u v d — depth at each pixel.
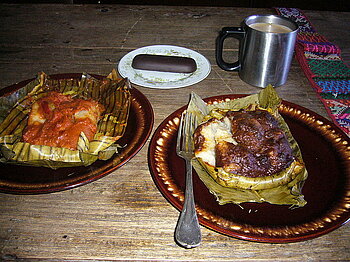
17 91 0.96
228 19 1.67
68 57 1.31
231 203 0.68
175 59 1.21
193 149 0.81
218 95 1.08
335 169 0.76
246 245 0.64
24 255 0.62
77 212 0.70
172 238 0.66
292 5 3.23
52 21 1.61
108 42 1.44
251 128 0.81
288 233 0.61
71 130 0.83
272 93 0.94
